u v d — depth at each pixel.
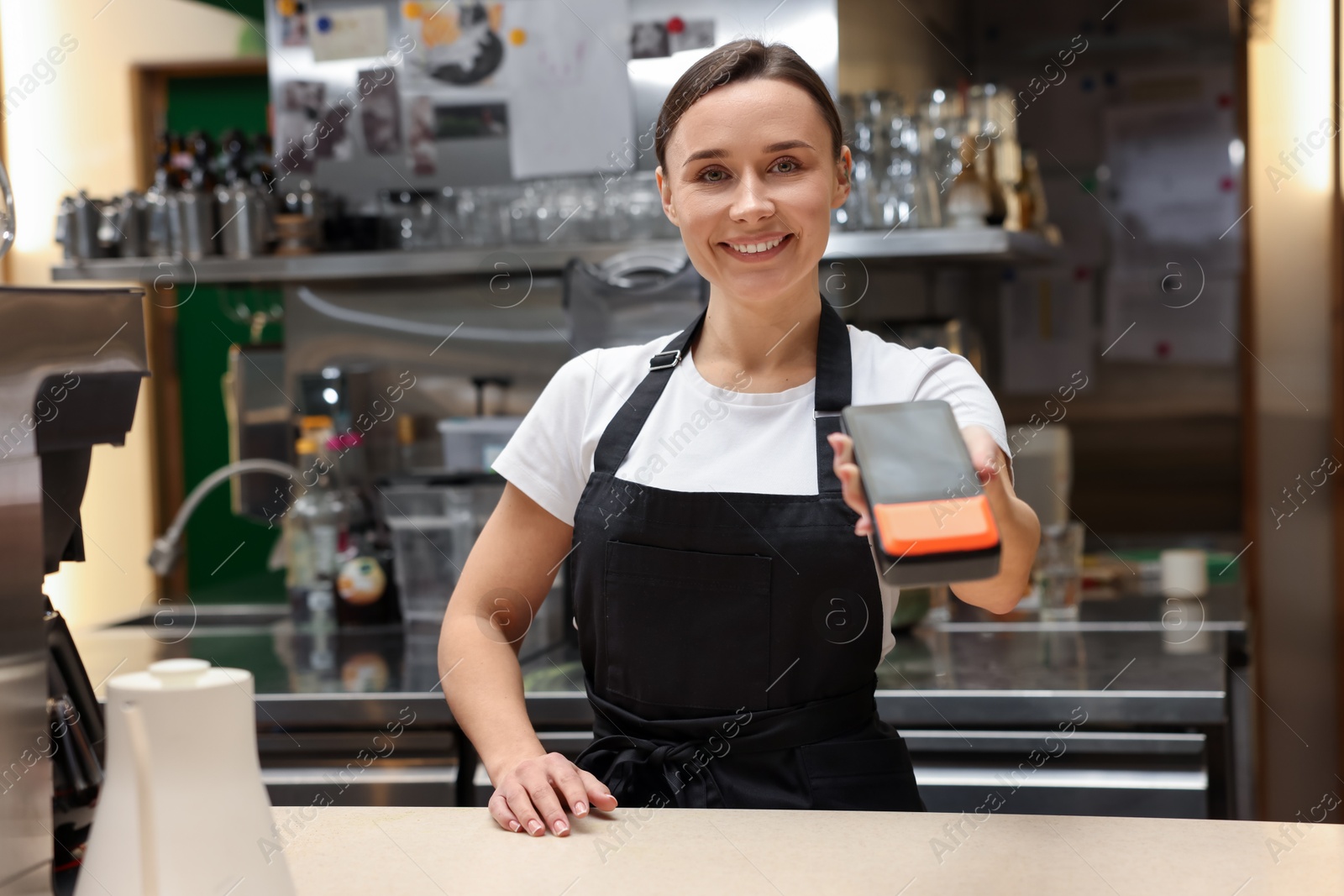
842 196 1.34
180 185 2.86
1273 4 3.28
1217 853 0.93
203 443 3.98
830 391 1.28
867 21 2.69
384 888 0.90
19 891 0.84
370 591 2.43
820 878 0.89
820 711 1.26
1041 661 2.05
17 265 4.00
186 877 0.75
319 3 2.77
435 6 2.71
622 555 1.30
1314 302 3.31
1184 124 3.37
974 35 3.50
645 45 2.61
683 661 1.28
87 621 3.98
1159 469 3.43
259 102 3.98
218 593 3.05
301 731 1.96
